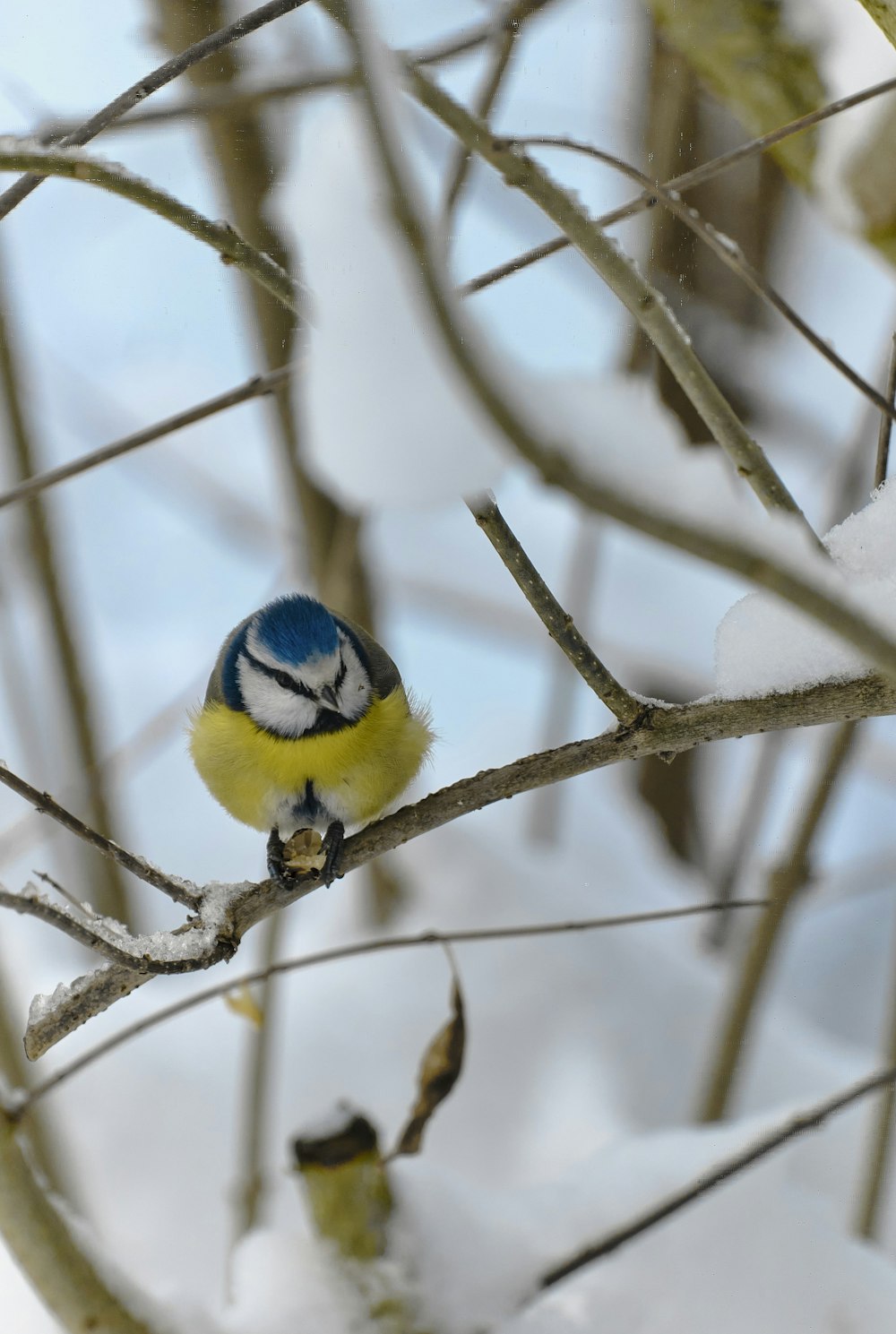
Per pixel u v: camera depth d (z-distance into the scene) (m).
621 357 4.64
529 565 4.43
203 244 4.45
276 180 4.44
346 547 4.66
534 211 4.55
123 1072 4.64
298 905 4.73
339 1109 4.48
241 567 5.52
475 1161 4.62
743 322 4.82
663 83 4.59
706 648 4.80
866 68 4.48
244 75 4.48
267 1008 4.60
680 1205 4.48
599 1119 4.63
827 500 4.75
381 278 2.81
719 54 4.50
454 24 4.46
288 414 4.68
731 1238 4.50
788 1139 4.48
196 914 4.45
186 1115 4.63
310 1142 4.48
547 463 2.97
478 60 4.51
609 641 4.80
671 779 4.84
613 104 4.60
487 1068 4.64
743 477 4.42
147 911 4.77
